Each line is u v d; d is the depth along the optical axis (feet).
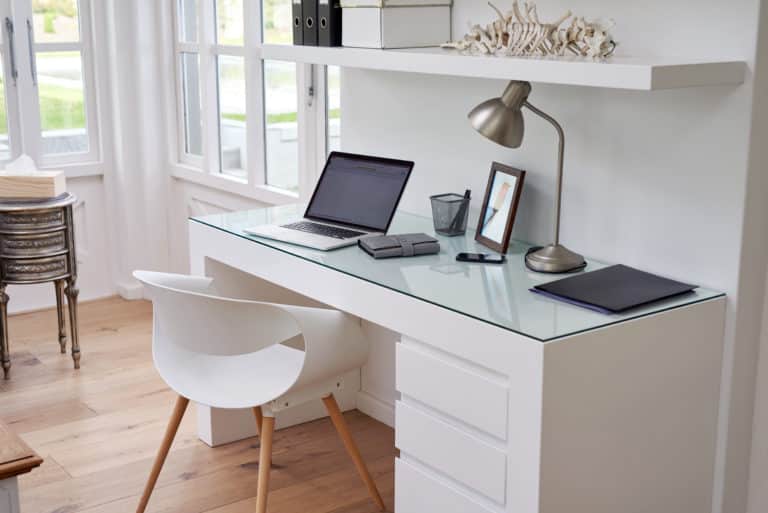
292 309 8.09
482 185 9.70
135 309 15.60
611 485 7.32
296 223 10.16
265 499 8.48
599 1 8.32
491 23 9.12
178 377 8.86
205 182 14.69
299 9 10.17
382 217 9.63
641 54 8.05
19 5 14.66
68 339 14.19
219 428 10.76
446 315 7.39
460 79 9.68
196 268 10.66
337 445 10.89
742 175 7.44
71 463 10.37
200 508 9.48
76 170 15.55
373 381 11.65
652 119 8.03
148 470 10.24
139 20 15.08
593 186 8.63
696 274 7.90
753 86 7.27
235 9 13.61
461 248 9.23
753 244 7.64
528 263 8.54
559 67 7.39
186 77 15.24
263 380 8.75
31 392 12.25
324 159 12.12
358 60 9.35
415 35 9.53
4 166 15.02
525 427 6.86
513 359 6.87
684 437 7.73
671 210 8.00
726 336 7.76
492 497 7.25
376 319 8.16
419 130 10.32
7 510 5.76
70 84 15.44
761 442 8.07
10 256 12.42
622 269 8.22
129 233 15.90
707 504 8.06
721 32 7.43
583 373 6.89
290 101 12.78
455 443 7.52
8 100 14.88
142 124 15.46
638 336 7.17
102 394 12.20
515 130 8.15
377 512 9.42
